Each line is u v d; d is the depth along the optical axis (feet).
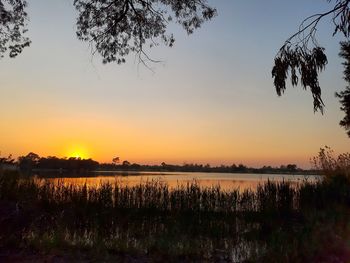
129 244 32.14
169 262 28.07
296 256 27.30
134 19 41.81
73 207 42.73
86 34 41.93
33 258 26.05
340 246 28.63
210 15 41.63
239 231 39.22
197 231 37.78
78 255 27.81
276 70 22.47
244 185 81.61
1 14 41.60
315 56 21.99
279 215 46.75
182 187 54.13
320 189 50.21
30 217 31.68
